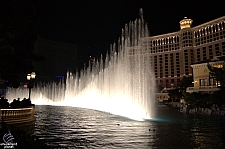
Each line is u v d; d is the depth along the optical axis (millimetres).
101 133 19984
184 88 77625
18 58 18703
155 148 14523
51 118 33312
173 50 153375
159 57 159375
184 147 14836
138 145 15289
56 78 164500
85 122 28484
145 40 71312
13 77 20594
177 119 33500
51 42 167125
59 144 15422
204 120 31906
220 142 16375
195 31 144125
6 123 13258
